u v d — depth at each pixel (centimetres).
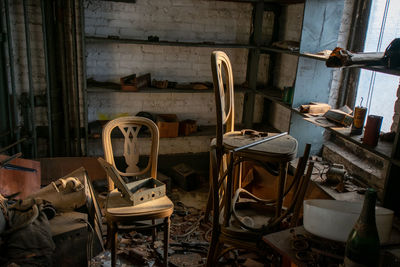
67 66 376
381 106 283
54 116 378
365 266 121
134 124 268
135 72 409
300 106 312
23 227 199
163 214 234
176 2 394
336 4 293
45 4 345
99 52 391
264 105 450
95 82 394
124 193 236
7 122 363
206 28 411
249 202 229
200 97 436
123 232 298
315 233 143
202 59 422
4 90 355
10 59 345
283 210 224
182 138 442
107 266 252
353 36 307
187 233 301
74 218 232
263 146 206
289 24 395
